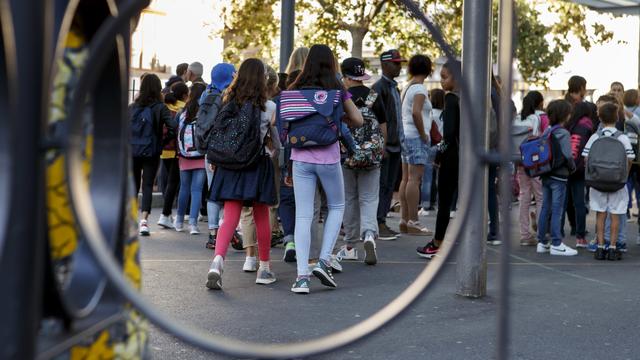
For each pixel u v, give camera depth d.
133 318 2.21
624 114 11.16
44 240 1.89
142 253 8.87
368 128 8.18
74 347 2.07
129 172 2.20
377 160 8.17
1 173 1.62
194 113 10.48
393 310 1.63
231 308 6.21
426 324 5.73
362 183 8.33
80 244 2.12
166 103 11.77
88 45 2.19
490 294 6.80
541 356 5.02
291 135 6.72
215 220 9.26
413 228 11.01
